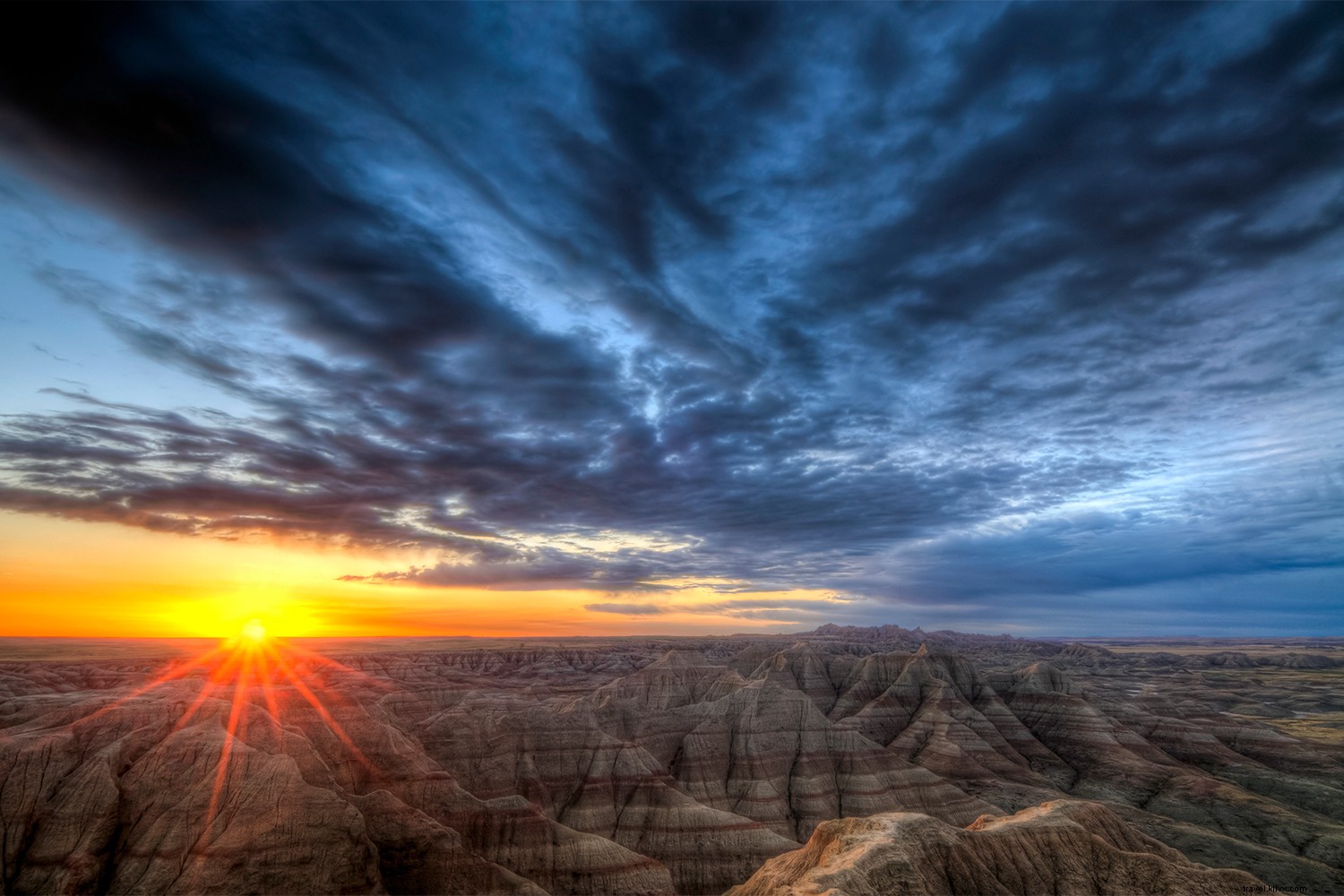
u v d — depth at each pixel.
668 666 163.25
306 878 63.78
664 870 84.44
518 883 73.31
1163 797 126.62
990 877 63.62
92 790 65.44
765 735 123.88
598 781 103.38
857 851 61.84
